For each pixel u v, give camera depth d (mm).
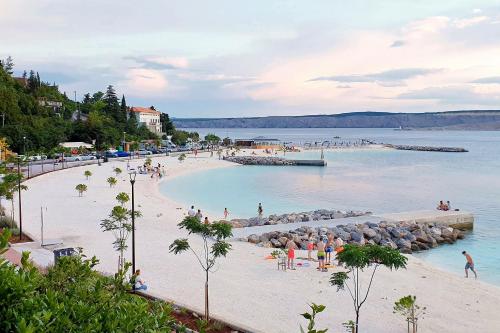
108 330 6785
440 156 161125
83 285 9133
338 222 45125
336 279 19953
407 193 72500
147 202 55250
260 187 77625
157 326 7453
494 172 105812
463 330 19984
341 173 102125
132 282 9844
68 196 56250
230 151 159875
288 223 44438
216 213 52969
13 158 72750
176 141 189125
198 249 32719
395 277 27047
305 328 19359
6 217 37219
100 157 110188
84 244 32688
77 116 165875
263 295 23453
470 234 44656
